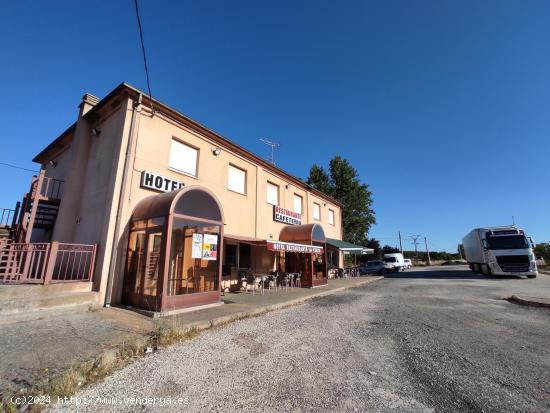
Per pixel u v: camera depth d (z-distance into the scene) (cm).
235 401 371
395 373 455
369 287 1766
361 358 520
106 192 1017
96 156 1161
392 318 848
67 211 1149
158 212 904
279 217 1839
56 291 827
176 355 534
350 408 353
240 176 1597
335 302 1166
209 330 712
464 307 1016
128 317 779
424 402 367
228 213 1451
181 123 1229
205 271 1013
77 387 408
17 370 441
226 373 455
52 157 1606
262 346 587
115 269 944
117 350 526
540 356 529
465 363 497
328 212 2730
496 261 2133
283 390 399
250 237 1457
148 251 917
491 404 362
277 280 1600
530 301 1034
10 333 628
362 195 4594
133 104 1062
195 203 973
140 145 1064
